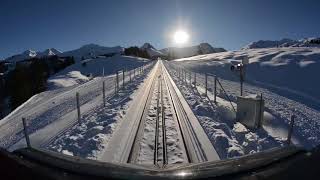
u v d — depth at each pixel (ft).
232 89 85.15
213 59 270.26
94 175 7.83
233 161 9.48
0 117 220.23
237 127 37.01
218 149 26.32
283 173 7.00
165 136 29.96
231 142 28.99
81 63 452.35
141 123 36.52
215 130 32.63
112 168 8.74
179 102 54.34
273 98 71.61
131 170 8.68
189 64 238.89
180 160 23.30
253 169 7.85
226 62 213.66
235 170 8.00
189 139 29.04
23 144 30.99
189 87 82.74
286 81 130.52
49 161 8.49
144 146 26.89
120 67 377.50
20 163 6.49
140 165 11.57
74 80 250.16
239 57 247.70
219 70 179.93
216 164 9.41
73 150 26.63
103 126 35.24
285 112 51.37
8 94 261.85
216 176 7.71
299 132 38.04
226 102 56.49
